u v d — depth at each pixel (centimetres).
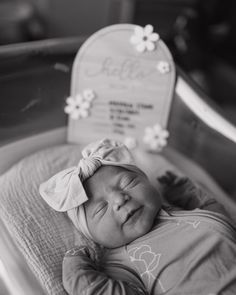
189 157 142
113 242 87
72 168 94
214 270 81
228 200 117
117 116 118
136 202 87
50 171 105
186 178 108
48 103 117
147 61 113
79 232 93
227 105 227
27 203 96
